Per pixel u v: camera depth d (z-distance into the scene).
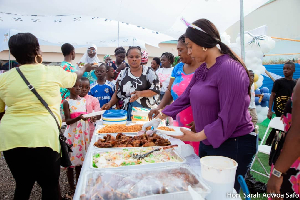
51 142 1.92
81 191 1.15
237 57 1.64
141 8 4.58
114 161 1.65
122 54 6.02
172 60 5.59
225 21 4.46
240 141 1.67
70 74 2.17
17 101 1.86
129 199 1.09
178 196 1.13
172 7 4.47
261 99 5.75
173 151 1.82
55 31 6.95
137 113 3.00
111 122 2.76
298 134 1.12
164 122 2.75
